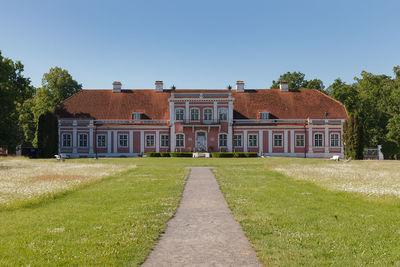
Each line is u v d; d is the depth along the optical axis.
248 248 8.05
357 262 6.93
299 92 61.72
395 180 19.92
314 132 56.16
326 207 12.38
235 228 9.82
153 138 56.59
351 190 15.71
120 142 56.50
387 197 13.84
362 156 46.97
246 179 21.06
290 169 27.58
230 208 12.56
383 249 7.68
